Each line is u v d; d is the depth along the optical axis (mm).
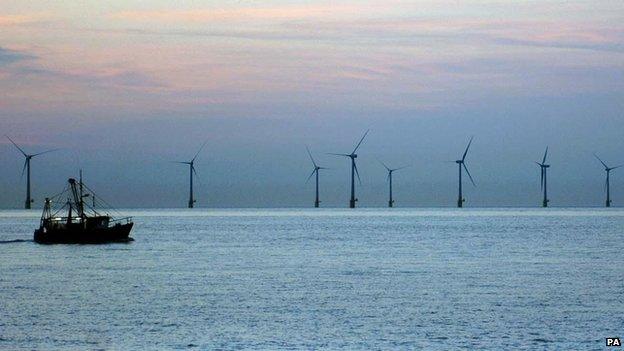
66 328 120625
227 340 112938
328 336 115000
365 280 175500
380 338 113750
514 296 149375
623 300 144125
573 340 112312
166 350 107625
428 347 108812
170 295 152125
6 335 116125
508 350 107188
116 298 148625
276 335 115750
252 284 168375
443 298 147000
